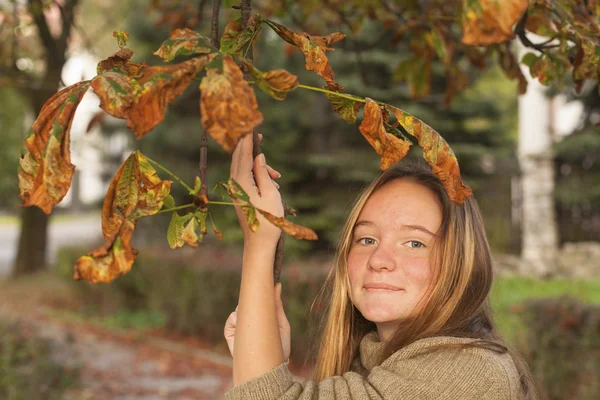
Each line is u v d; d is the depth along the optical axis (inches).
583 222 503.2
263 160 44.6
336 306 60.6
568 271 466.9
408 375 48.4
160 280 331.0
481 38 35.9
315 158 466.9
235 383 46.9
